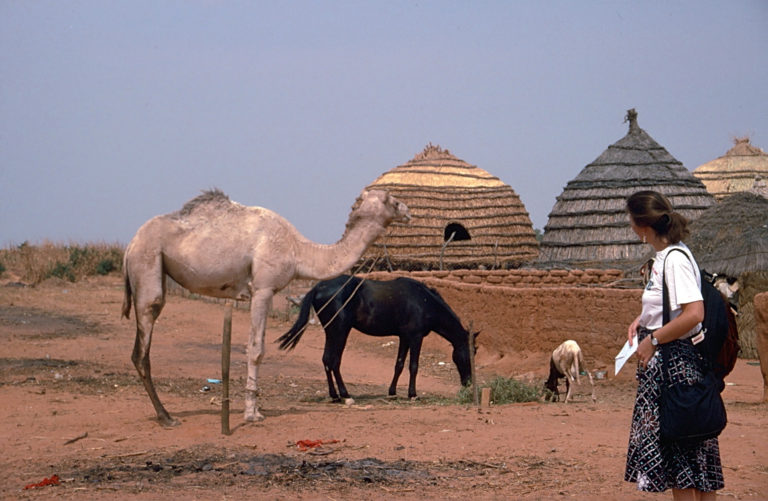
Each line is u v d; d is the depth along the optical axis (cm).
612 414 991
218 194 992
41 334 2088
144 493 625
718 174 4106
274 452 774
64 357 1727
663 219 503
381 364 1916
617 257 2889
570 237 3002
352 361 1947
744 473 679
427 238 3444
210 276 964
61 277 3894
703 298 491
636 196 512
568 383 1271
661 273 495
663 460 489
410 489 638
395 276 2409
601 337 1614
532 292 1762
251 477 678
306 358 1950
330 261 1004
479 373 1745
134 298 945
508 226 3559
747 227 1972
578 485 643
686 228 507
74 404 1058
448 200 3538
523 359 1752
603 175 3034
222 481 663
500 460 733
